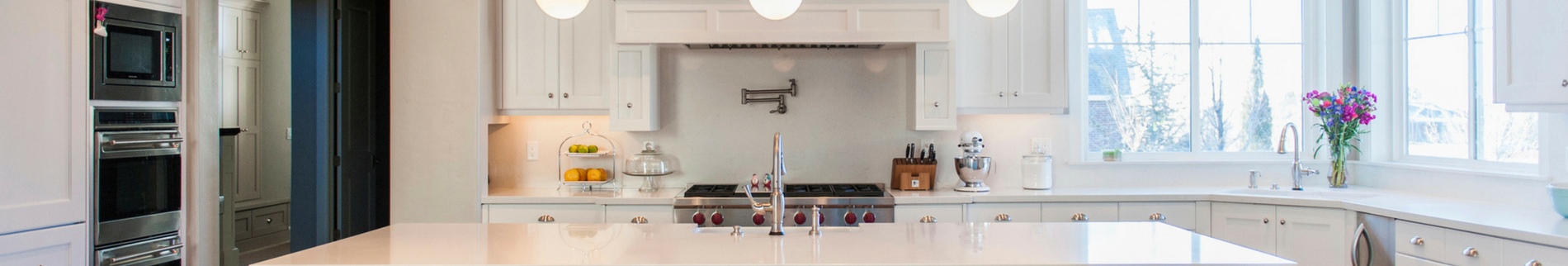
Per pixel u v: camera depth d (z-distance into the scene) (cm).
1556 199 315
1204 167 472
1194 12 479
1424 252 329
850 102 469
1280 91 480
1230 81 482
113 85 332
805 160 470
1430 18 431
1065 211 415
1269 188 462
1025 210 415
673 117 469
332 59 475
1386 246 353
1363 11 461
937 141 470
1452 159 414
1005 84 436
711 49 465
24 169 302
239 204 598
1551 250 274
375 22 518
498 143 474
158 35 351
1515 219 314
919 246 245
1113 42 480
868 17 417
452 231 278
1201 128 482
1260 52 480
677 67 468
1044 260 223
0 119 294
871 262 220
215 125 399
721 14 416
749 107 469
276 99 636
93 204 328
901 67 467
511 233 273
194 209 379
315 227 462
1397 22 452
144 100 346
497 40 441
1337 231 377
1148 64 480
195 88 377
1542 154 353
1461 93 409
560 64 438
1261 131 482
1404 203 371
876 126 469
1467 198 392
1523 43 319
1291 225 391
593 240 258
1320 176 472
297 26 465
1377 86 458
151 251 351
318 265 218
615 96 427
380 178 522
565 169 472
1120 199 416
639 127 428
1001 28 436
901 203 409
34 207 304
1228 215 412
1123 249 239
